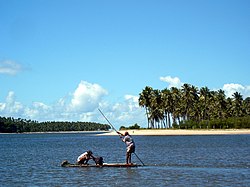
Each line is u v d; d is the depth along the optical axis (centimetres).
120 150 5969
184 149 5650
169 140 9306
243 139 9031
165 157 4259
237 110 17700
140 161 3762
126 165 3253
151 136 13062
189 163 3547
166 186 2283
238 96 17962
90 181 2516
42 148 7112
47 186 2352
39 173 2970
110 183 2422
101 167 3253
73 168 3250
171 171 2948
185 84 16788
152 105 16050
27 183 2480
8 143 10338
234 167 3192
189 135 13100
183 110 17012
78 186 2336
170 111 16638
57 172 3003
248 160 3791
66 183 2453
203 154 4631
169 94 16250
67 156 4853
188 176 2667
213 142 7731
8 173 2997
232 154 4581
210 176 2656
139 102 16300
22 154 5322
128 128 17525
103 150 6031
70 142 10362
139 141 9031
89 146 7631
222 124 15025
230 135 12112
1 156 4919
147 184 2361
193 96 16738
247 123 14650
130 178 2612
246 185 2275
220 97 17150
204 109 17125
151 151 5316
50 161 4075
